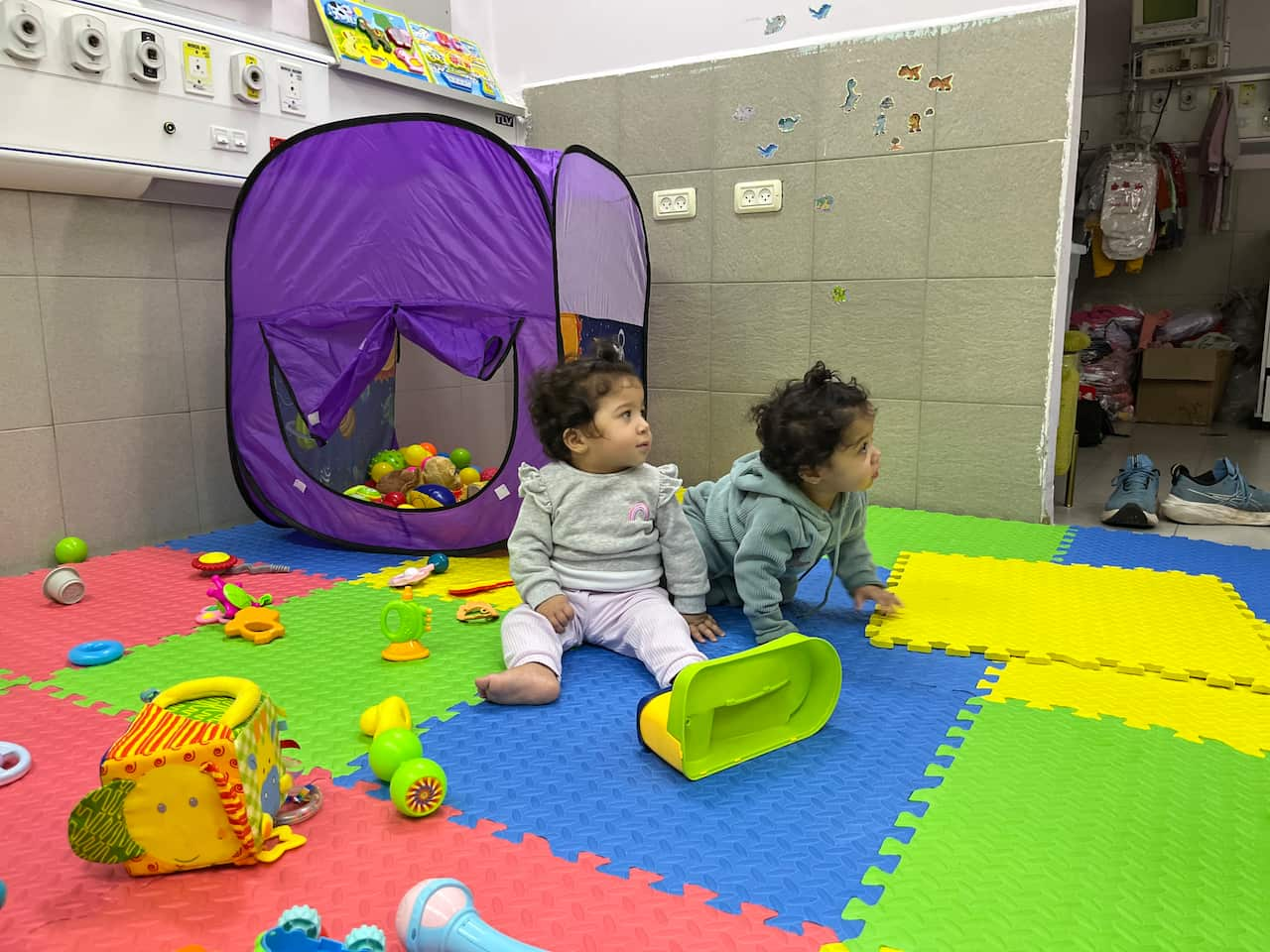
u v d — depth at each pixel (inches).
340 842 41.7
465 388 128.8
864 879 38.4
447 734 52.3
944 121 102.4
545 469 67.1
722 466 122.1
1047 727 52.4
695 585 67.0
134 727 39.8
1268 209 202.7
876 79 105.1
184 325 97.3
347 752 50.1
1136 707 54.9
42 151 79.6
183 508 99.1
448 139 85.1
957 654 63.8
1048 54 96.4
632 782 46.8
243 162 96.0
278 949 32.6
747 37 112.6
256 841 39.5
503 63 130.8
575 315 91.6
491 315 87.0
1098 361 204.7
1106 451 164.1
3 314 83.0
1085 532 99.0
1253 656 61.7
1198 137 204.7
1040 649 63.4
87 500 90.7
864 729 52.4
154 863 39.0
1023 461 104.6
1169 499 109.9
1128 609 71.8
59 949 35.0
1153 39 195.2
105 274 90.0
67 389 88.2
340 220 88.4
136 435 94.1
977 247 103.0
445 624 70.6
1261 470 143.6
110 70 83.7
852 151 107.7
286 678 60.2
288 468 92.6
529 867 39.6
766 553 63.7
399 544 91.0
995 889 37.6
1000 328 103.3
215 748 38.2
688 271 119.9
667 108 118.2
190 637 68.1
